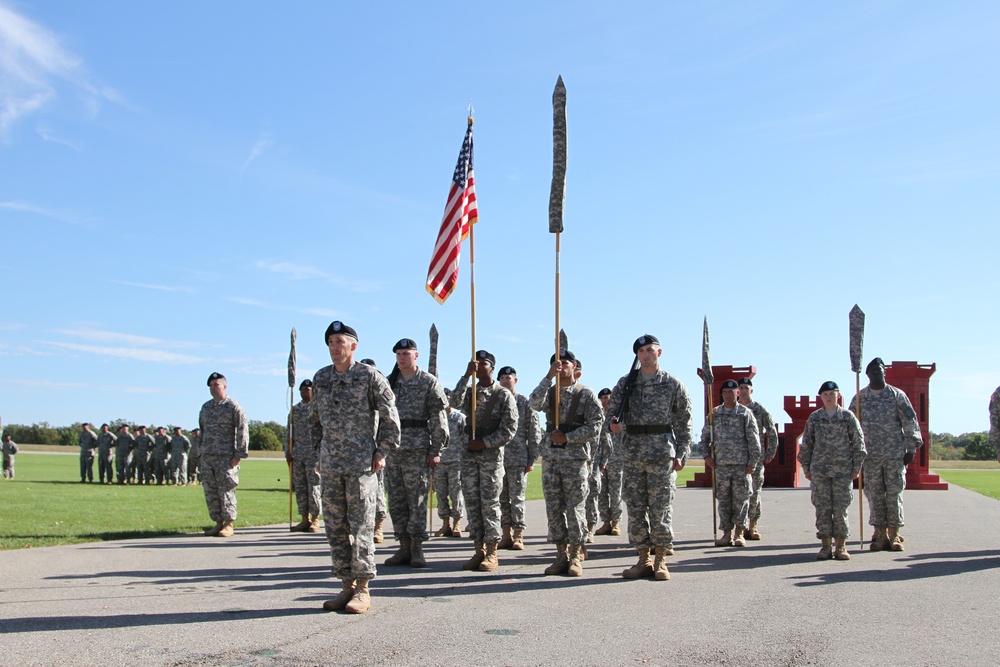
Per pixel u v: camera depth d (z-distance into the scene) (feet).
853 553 36.78
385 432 23.76
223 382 43.16
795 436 102.32
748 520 43.37
